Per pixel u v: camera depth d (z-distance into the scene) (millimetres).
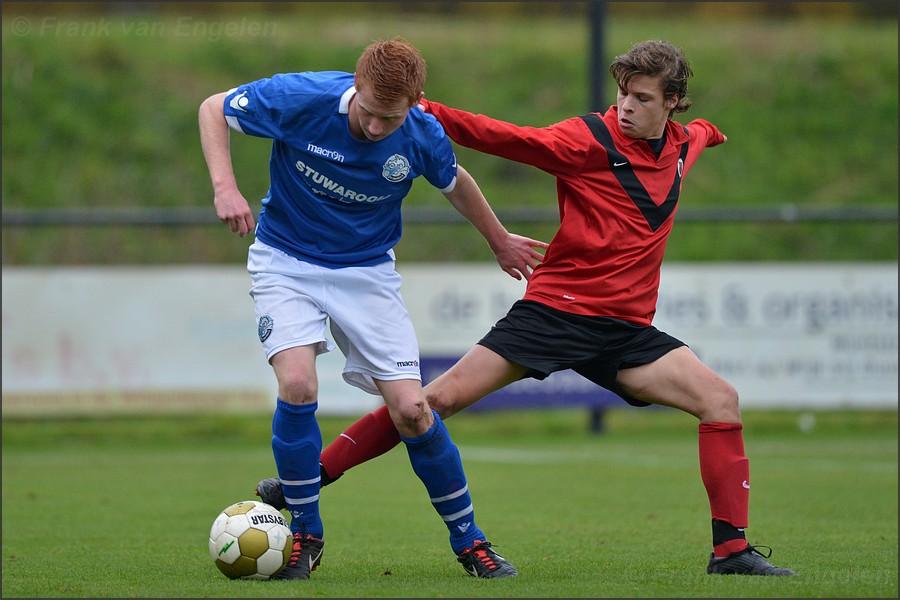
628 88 16469
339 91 15328
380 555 19078
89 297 45750
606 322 16594
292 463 15703
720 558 16078
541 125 69000
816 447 44906
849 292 48688
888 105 71812
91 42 70750
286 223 16109
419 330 47000
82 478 34938
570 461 39188
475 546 16094
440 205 61406
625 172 16750
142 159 64812
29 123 65562
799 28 80500
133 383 45875
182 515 25984
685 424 54406
